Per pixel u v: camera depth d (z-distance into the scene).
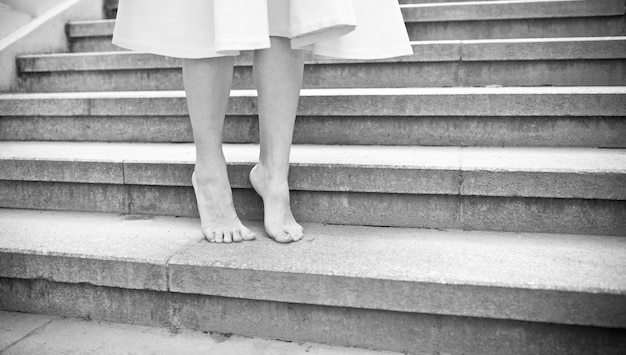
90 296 1.67
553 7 3.06
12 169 2.18
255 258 1.57
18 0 3.54
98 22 3.64
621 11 2.97
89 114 2.60
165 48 1.54
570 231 1.77
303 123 2.38
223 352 1.46
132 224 1.96
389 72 2.78
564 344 1.36
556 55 2.62
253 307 1.54
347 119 2.34
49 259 1.66
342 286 1.46
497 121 2.23
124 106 2.55
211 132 1.70
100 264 1.62
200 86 1.63
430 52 2.74
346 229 1.86
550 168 1.76
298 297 1.49
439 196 1.85
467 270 1.45
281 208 1.74
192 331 1.59
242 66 2.82
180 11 1.51
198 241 1.74
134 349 1.48
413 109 2.27
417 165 1.85
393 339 1.47
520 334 1.39
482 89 2.38
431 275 1.42
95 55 3.12
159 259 1.58
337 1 1.39
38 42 3.44
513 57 2.67
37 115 2.67
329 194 1.92
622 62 2.57
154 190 2.07
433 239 1.74
